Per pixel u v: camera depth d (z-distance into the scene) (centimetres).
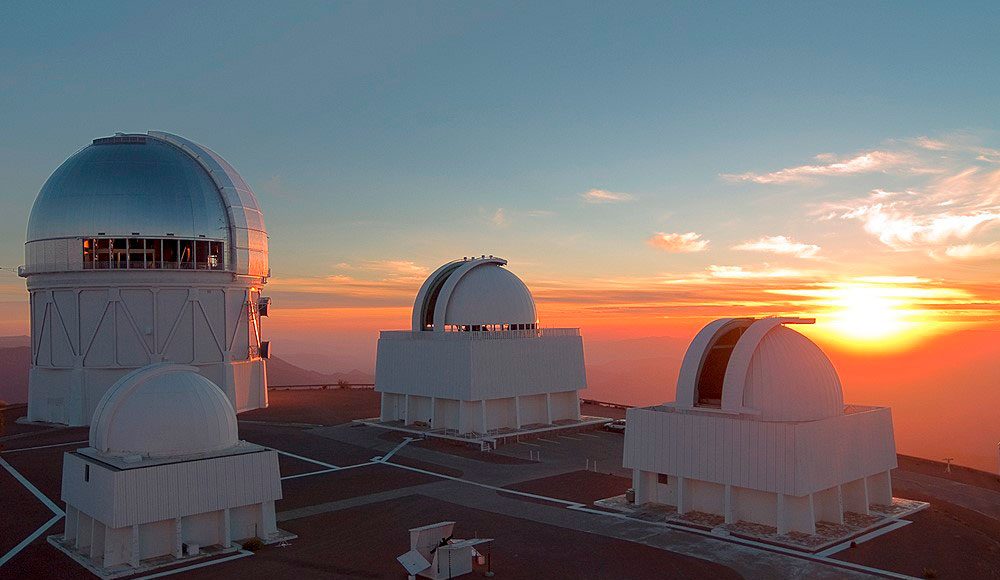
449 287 7094
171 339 7788
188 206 7838
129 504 3481
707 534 4003
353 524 4228
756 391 4200
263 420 7850
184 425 3794
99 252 7556
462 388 6725
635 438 4588
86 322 7606
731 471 4131
